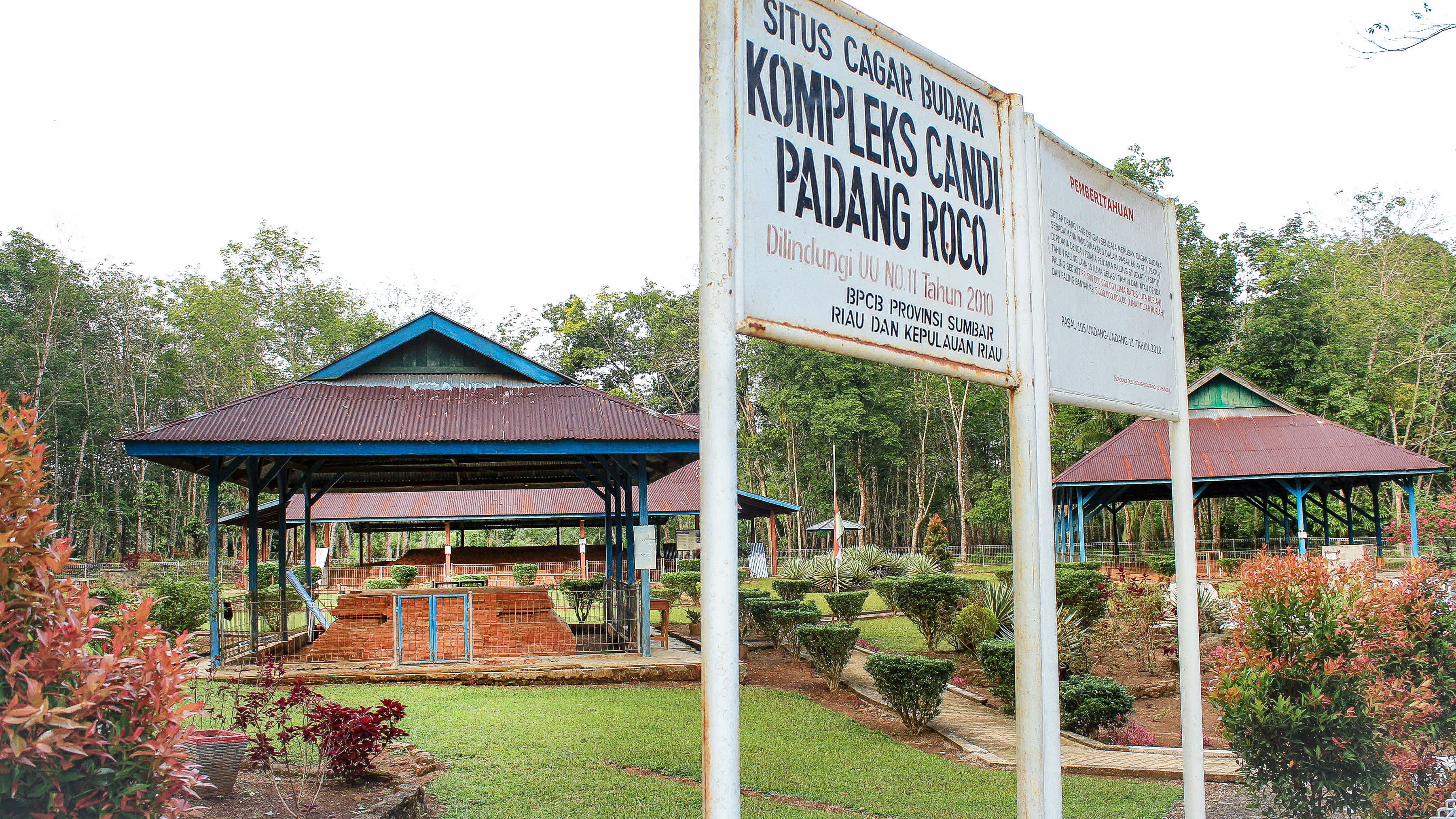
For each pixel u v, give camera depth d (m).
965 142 3.52
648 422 13.29
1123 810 6.75
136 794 2.79
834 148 2.97
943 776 7.76
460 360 14.34
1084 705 9.34
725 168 2.61
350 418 12.78
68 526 46.25
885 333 3.09
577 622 18.58
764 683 12.77
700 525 2.53
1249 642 5.61
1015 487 3.67
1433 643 5.53
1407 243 55.88
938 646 15.91
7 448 2.77
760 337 2.68
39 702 2.50
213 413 12.53
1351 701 5.23
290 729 6.30
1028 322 3.68
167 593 14.83
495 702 10.61
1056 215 4.00
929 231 3.31
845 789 7.35
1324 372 41.81
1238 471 29.84
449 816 6.30
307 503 16.55
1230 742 5.63
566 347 64.62
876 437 52.28
